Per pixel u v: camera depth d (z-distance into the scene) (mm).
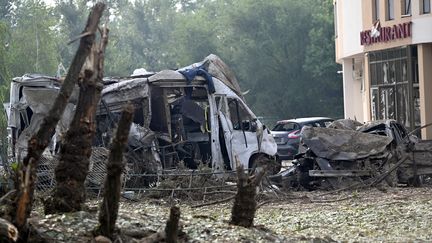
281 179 45125
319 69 134000
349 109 99250
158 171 41844
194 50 152250
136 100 43750
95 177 39594
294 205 38406
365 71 89000
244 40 140125
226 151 45531
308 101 138125
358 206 37375
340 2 95938
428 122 78500
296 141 70312
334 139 46469
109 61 154875
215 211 35188
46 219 20328
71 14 144000
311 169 46781
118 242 19781
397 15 81188
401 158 46719
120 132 19234
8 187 27469
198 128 45500
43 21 116375
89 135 21328
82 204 21469
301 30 137000
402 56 81062
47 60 115000
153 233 20625
